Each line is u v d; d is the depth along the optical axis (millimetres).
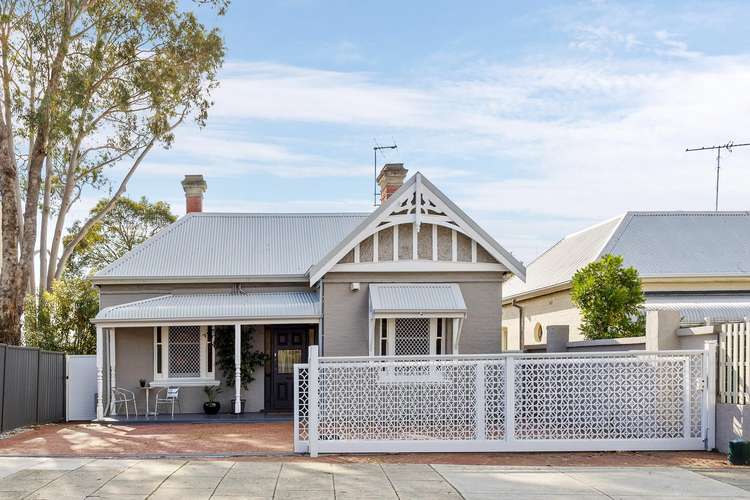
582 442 11656
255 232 22656
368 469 10102
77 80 21766
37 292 26656
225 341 19641
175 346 19453
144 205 43656
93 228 40469
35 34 22297
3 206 20609
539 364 11992
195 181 24125
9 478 9336
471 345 17906
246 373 19609
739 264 21484
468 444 11602
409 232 17984
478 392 11812
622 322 16547
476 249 18109
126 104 23812
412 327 17719
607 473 9859
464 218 17812
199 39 24250
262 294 20125
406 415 12047
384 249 17906
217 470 9945
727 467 10414
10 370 15609
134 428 16250
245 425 16672
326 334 17828
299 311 18375
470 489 8820
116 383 19484
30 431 15664
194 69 24688
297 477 9492
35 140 23500
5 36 21953
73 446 12828
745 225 23406
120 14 23125
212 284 20266
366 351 17797
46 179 27141
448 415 12086
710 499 8352
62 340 23000
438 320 17781
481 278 18109
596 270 17141
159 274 20047
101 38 22844
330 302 17891
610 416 12023
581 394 11984
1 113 21234
